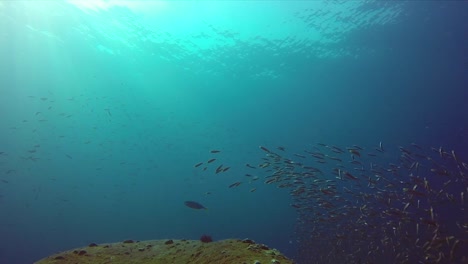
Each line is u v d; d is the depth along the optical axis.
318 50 29.67
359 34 26.58
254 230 40.19
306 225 12.65
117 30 26.81
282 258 3.72
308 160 31.39
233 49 30.41
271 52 30.59
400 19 24.41
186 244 4.92
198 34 28.03
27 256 34.25
